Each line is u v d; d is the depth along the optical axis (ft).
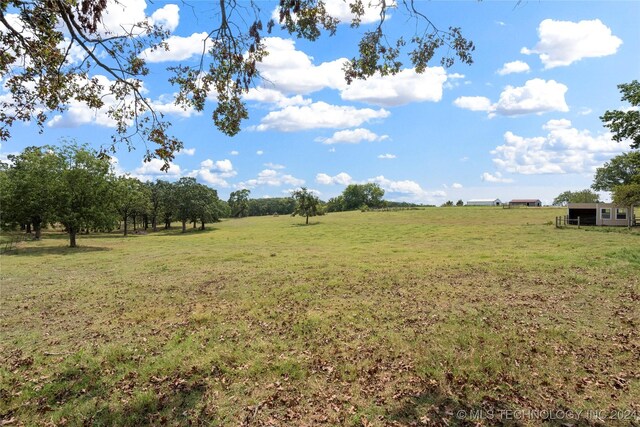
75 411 16.72
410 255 66.80
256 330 26.76
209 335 25.90
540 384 17.74
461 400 16.61
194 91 19.93
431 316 28.40
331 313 30.12
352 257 66.13
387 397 17.12
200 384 18.88
